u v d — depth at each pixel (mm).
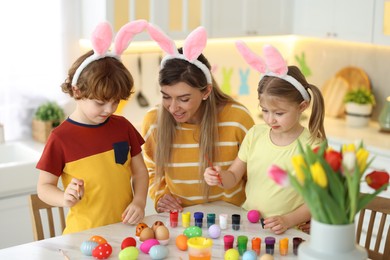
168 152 2428
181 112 2299
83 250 1909
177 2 3988
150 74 4219
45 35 3775
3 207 3275
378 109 4398
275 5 4398
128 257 1839
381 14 3906
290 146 2232
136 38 3736
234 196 2484
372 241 3822
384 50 4309
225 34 4152
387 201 2328
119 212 2242
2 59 3678
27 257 1894
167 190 2504
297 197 2227
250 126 2482
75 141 2193
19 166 3279
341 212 1602
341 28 4184
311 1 4359
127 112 4160
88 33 3805
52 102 3803
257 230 2107
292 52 4867
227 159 2455
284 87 2135
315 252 1636
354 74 4500
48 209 2344
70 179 2203
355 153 1583
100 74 2078
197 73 2258
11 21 3660
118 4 3719
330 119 4535
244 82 4680
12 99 3766
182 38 3902
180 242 1948
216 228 2035
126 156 2287
